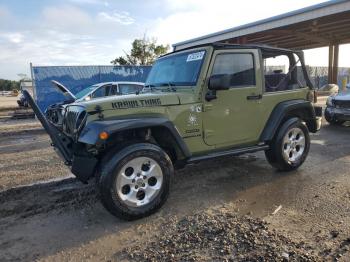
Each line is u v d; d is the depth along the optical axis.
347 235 3.22
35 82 15.26
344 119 9.63
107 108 3.73
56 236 3.48
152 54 30.62
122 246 3.22
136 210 3.69
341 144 7.46
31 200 4.49
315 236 3.21
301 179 5.01
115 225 3.67
